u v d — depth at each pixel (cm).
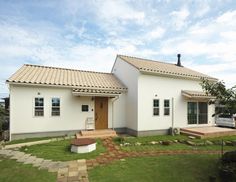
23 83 1043
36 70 1323
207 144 1030
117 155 785
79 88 1204
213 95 662
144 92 1277
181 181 530
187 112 1484
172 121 1386
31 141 1005
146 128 1272
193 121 1509
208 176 567
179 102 1444
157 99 1333
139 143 991
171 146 976
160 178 548
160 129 1332
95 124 1271
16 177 548
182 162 698
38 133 1102
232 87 621
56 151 824
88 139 927
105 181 524
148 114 1287
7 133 1079
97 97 1286
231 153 634
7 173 579
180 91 1453
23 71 1233
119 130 1365
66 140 1027
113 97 1320
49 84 1113
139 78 1259
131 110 1321
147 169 621
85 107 1245
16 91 1055
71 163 675
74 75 1421
